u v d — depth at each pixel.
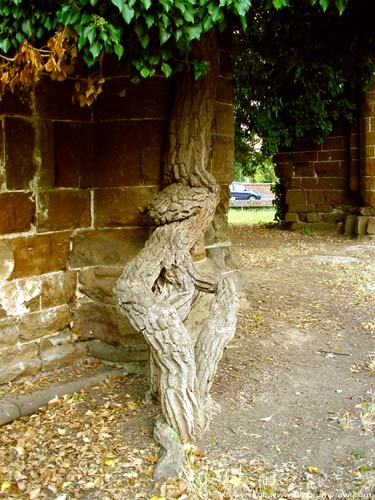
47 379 4.49
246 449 3.51
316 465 3.34
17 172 4.32
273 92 11.64
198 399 3.61
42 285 4.58
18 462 3.42
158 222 4.46
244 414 3.96
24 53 3.17
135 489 3.13
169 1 2.98
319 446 3.54
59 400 4.18
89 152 4.83
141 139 4.71
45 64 3.24
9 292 4.33
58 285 4.71
